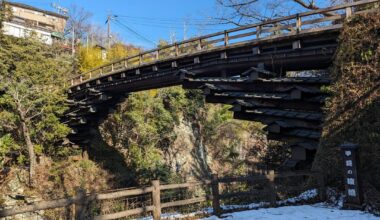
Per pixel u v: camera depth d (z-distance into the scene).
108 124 27.64
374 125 9.09
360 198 8.16
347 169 8.45
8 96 18.23
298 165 12.52
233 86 14.67
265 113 13.67
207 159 29.58
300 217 7.55
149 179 22.34
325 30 11.27
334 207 8.57
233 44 14.27
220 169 27.98
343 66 10.16
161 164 24.62
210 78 15.61
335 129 9.99
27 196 17.06
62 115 23.30
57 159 21.91
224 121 32.25
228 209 8.59
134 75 20.05
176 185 7.77
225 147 29.98
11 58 19.27
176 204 7.87
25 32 27.98
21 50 19.80
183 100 29.86
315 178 10.14
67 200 5.94
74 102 23.52
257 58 13.83
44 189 18.05
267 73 13.21
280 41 12.81
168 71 17.84
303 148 12.22
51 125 20.67
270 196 8.98
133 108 26.03
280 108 13.66
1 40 20.36
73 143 24.30
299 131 12.57
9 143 18.55
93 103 22.47
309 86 12.03
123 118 26.16
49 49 25.39
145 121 26.75
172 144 27.92
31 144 18.58
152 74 18.86
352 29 10.12
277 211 8.25
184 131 29.48
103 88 22.22
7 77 18.52
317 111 12.26
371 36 9.61
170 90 29.48
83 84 23.73
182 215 8.20
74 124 23.86
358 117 9.48
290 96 12.33
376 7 10.61
